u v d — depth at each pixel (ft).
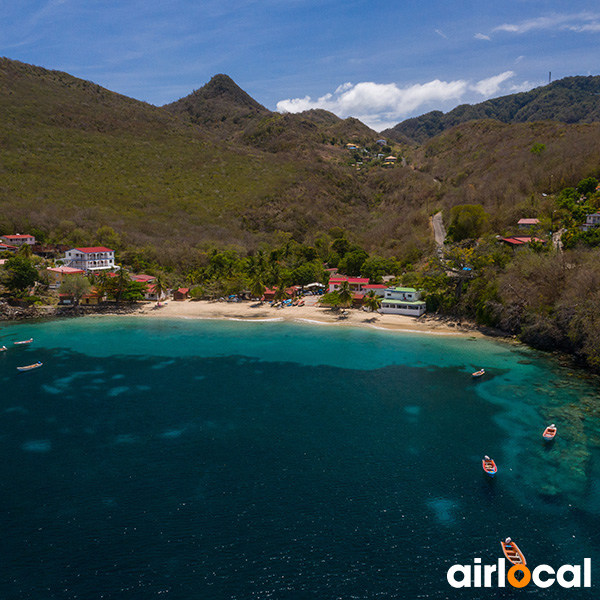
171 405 206.28
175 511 134.10
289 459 161.58
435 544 121.60
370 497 140.46
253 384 231.30
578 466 155.74
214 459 161.58
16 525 128.06
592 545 121.19
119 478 149.89
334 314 379.76
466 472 153.17
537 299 294.05
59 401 210.38
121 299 420.36
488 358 266.77
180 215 647.56
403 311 374.02
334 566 114.32
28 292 401.70
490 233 465.06
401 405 205.26
